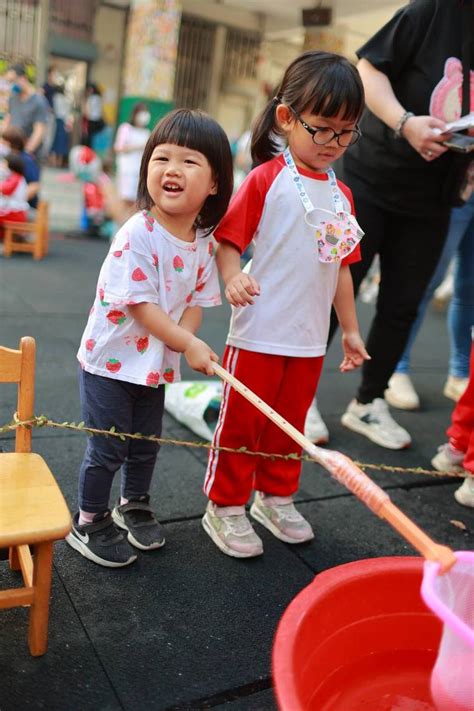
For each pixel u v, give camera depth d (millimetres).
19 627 1593
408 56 2416
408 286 2664
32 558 1743
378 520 2301
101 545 1859
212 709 1448
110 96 12617
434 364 4355
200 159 1659
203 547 2016
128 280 1677
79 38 12164
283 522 2105
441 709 1271
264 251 1878
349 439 2936
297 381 1991
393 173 2480
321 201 1889
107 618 1666
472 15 2387
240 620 1725
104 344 1765
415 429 3172
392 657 1514
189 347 1675
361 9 8523
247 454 1985
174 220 1752
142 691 1465
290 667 1141
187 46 12539
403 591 1488
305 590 1360
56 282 5270
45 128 7094
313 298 1918
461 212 3000
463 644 1214
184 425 2844
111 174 11008
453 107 2416
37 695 1412
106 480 1853
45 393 2971
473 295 3352
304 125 1764
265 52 12531
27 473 1541
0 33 11383
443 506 2459
